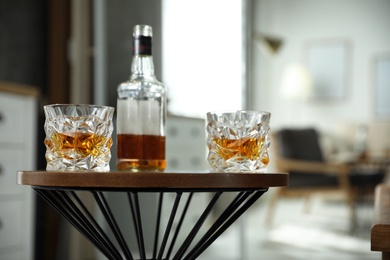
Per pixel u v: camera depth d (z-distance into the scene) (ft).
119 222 8.66
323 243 11.44
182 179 2.55
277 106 20.74
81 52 8.83
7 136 6.31
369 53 20.10
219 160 2.89
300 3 20.61
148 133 3.11
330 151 18.39
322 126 20.43
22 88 6.49
